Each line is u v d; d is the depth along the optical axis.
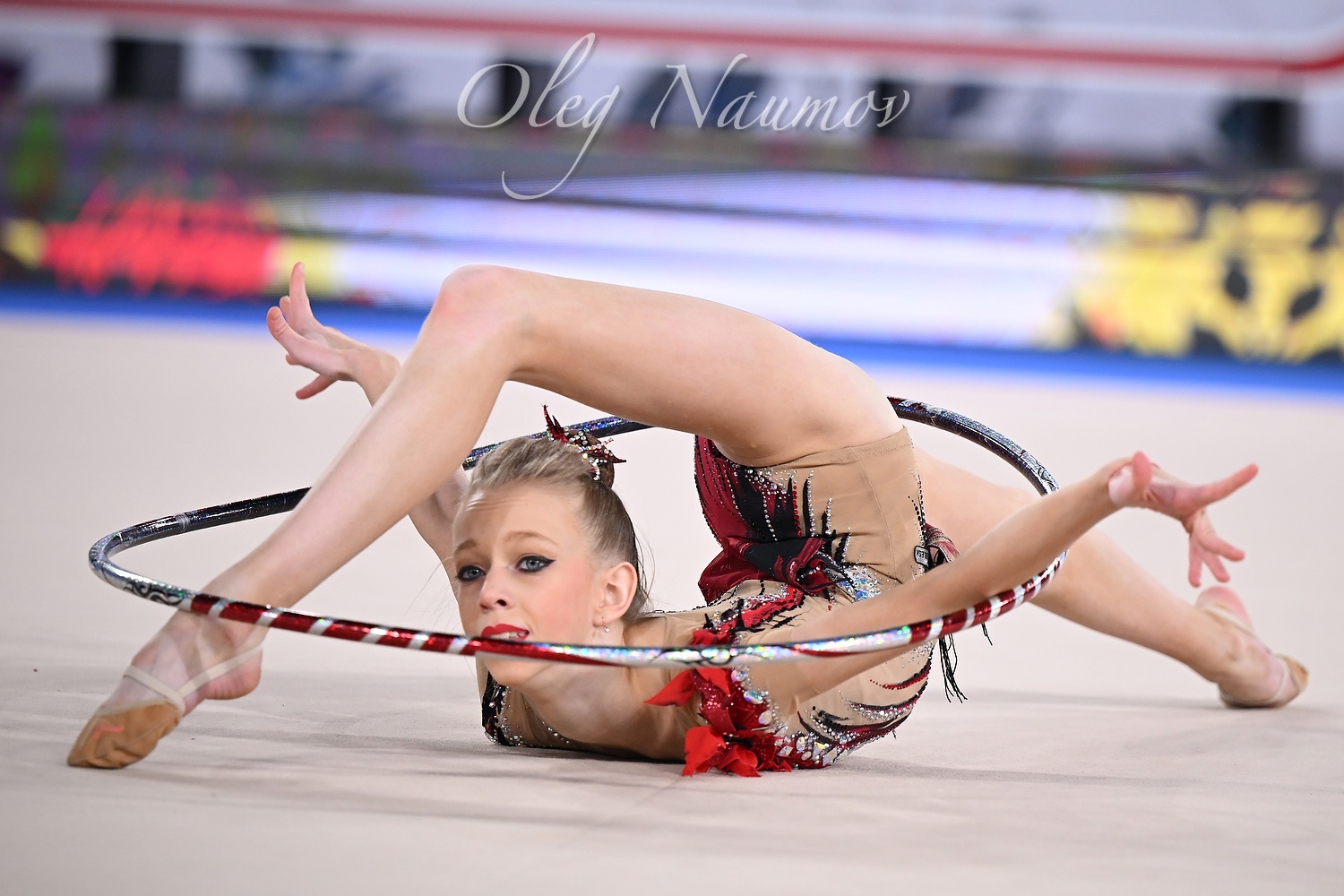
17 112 41.09
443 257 41.34
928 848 5.68
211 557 13.35
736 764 7.01
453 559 7.14
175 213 41.12
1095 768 7.67
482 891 4.86
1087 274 41.00
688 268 41.59
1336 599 14.06
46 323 37.47
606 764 7.14
